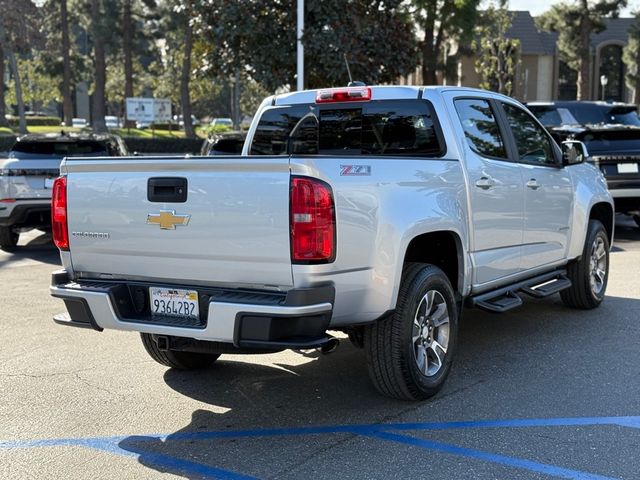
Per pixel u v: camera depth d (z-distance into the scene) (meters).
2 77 55.38
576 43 43.31
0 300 8.78
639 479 4.03
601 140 12.76
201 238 4.57
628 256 11.10
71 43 62.50
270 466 4.27
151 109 42.22
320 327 4.40
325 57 15.26
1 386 5.73
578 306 7.84
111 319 4.85
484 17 29.86
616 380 5.63
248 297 4.44
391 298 4.81
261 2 15.72
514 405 5.15
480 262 5.83
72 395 5.53
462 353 6.40
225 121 77.50
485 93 6.32
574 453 4.36
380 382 5.08
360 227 4.56
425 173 5.18
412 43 16.94
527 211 6.48
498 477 4.07
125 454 4.48
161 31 56.88
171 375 5.98
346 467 4.23
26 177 12.12
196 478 4.14
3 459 4.43
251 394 5.52
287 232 4.32
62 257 5.16
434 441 4.57
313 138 6.49
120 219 4.84
